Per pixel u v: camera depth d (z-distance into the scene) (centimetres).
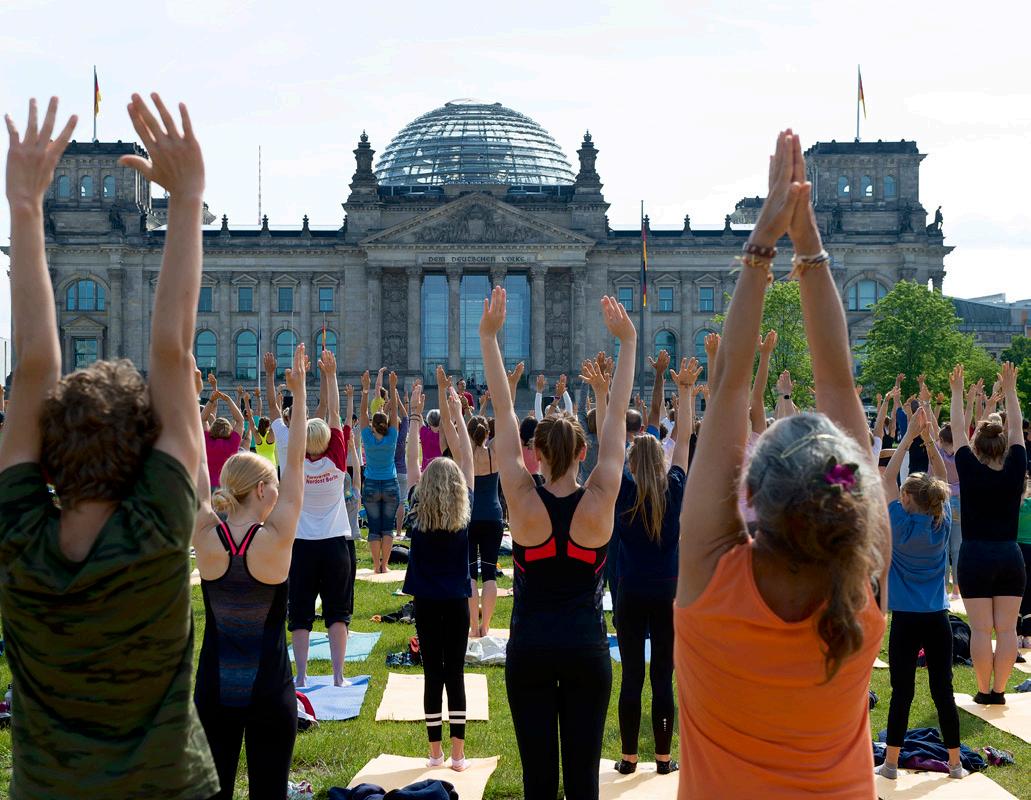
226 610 1025
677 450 1492
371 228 14550
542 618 1072
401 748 1589
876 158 14800
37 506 603
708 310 14625
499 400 1114
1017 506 1789
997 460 1777
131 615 588
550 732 1076
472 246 14150
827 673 548
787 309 11669
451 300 14175
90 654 585
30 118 634
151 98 641
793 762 562
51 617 581
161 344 631
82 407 598
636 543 1462
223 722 1016
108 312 14288
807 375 11619
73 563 594
